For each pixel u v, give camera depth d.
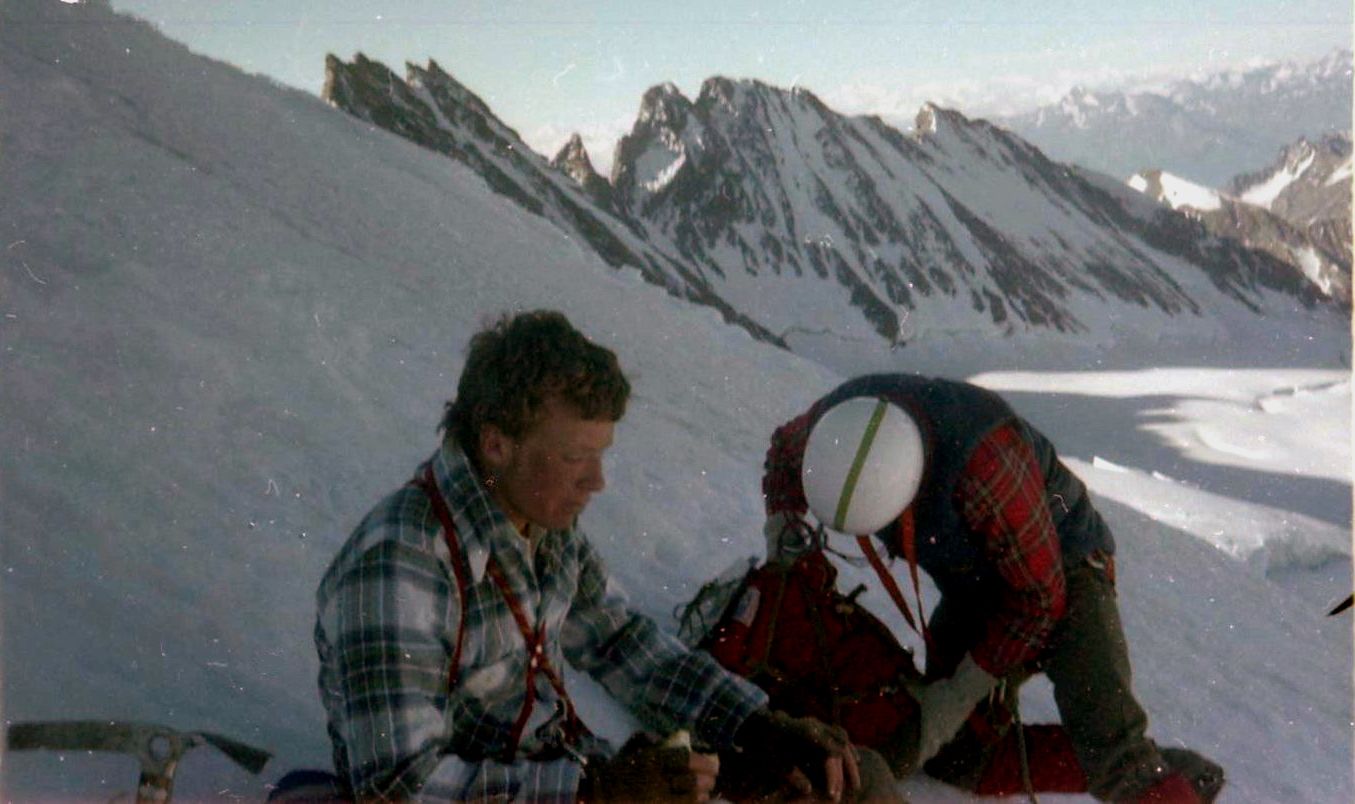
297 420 4.39
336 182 11.27
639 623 2.48
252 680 2.63
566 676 3.01
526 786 1.93
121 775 2.13
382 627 1.84
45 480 3.11
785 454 3.16
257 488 3.70
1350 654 8.52
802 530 3.18
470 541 1.93
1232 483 75.81
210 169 9.26
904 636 4.39
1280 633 8.12
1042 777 3.02
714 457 6.79
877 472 2.70
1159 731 4.65
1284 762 4.87
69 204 5.95
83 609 2.61
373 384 5.28
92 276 4.97
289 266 6.57
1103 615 2.97
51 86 9.07
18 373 3.67
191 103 11.48
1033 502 2.76
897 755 2.87
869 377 2.96
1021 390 134.50
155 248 5.73
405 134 109.56
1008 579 2.80
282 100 17.73
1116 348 184.25
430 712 1.87
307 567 3.30
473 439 1.96
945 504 2.77
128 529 3.05
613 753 2.23
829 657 2.95
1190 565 9.55
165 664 2.54
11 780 2.00
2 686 2.23
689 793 2.03
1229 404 111.69
